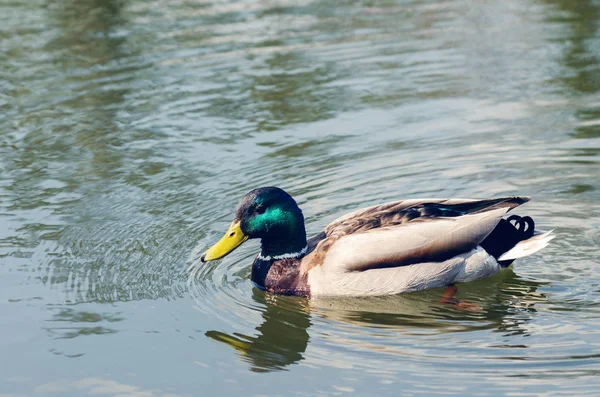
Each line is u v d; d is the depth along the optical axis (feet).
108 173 47.91
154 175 47.57
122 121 54.49
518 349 31.91
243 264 40.40
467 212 37.65
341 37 67.87
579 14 70.85
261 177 47.01
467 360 31.27
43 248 40.63
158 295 36.76
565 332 33.04
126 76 61.16
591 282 36.91
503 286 37.19
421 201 38.37
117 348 32.91
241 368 31.45
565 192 44.37
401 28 69.97
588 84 57.11
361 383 30.12
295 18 72.74
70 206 44.52
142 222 42.75
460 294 36.91
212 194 45.32
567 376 29.86
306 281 37.47
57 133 53.16
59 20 72.79
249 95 57.82
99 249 40.47
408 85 58.90
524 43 65.26
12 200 45.34
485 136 50.98
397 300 36.78
